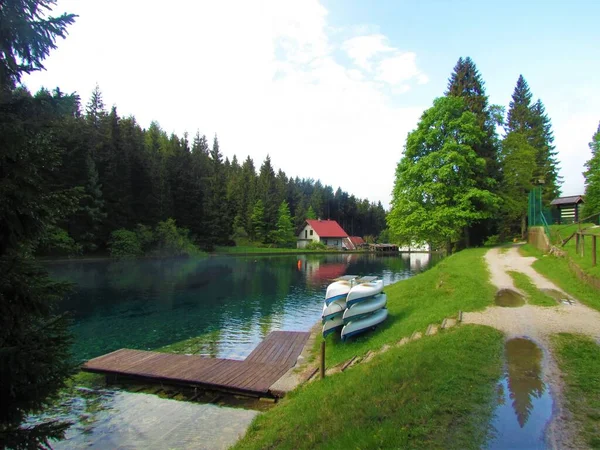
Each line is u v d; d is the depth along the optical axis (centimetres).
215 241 8012
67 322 553
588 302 1522
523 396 723
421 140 3709
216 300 2933
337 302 1656
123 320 2283
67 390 1218
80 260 4978
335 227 11369
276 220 10425
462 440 580
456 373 834
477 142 3556
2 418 481
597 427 606
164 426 985
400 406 709
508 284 1903
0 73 509
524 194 4322
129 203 5956
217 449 866
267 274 4716
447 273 2230
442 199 3466
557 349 993
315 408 824
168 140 11844
